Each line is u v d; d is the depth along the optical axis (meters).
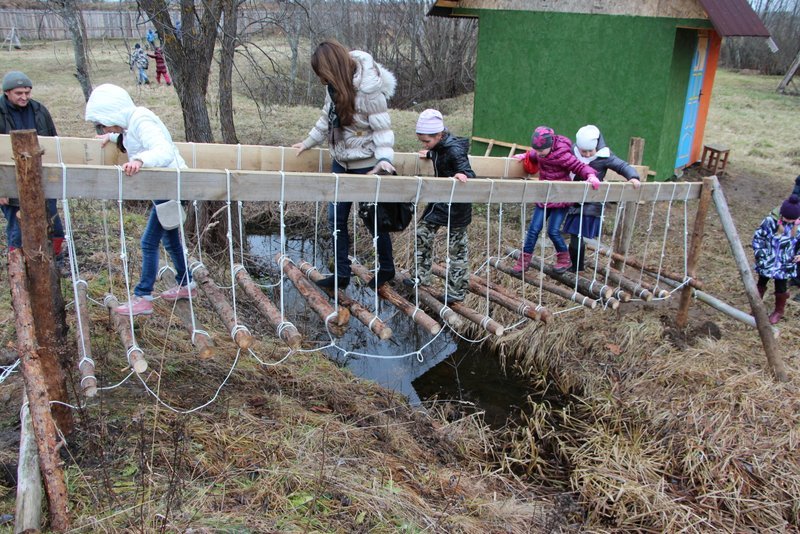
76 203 7.62
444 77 21.77
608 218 9.13
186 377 4.51
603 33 9.81
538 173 5.31
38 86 16.66
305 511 3.26
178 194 2.96
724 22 8.61
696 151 11.42
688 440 4.80
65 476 3.11
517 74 11.01
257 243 9.23
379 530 3.26
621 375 5.81
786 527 4.11
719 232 8.62
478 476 4.53
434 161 4.06
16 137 2.63
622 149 10.11
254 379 4.81
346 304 3.91
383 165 3.57
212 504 3.16
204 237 7.75
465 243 4.31
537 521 4.03
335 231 3.77
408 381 6.26
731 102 18.12
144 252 3.51
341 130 3.69
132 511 2.97
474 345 7.02
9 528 2.76
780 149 12.90
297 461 3.72
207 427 3.88
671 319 6.39
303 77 19.16
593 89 10.16
